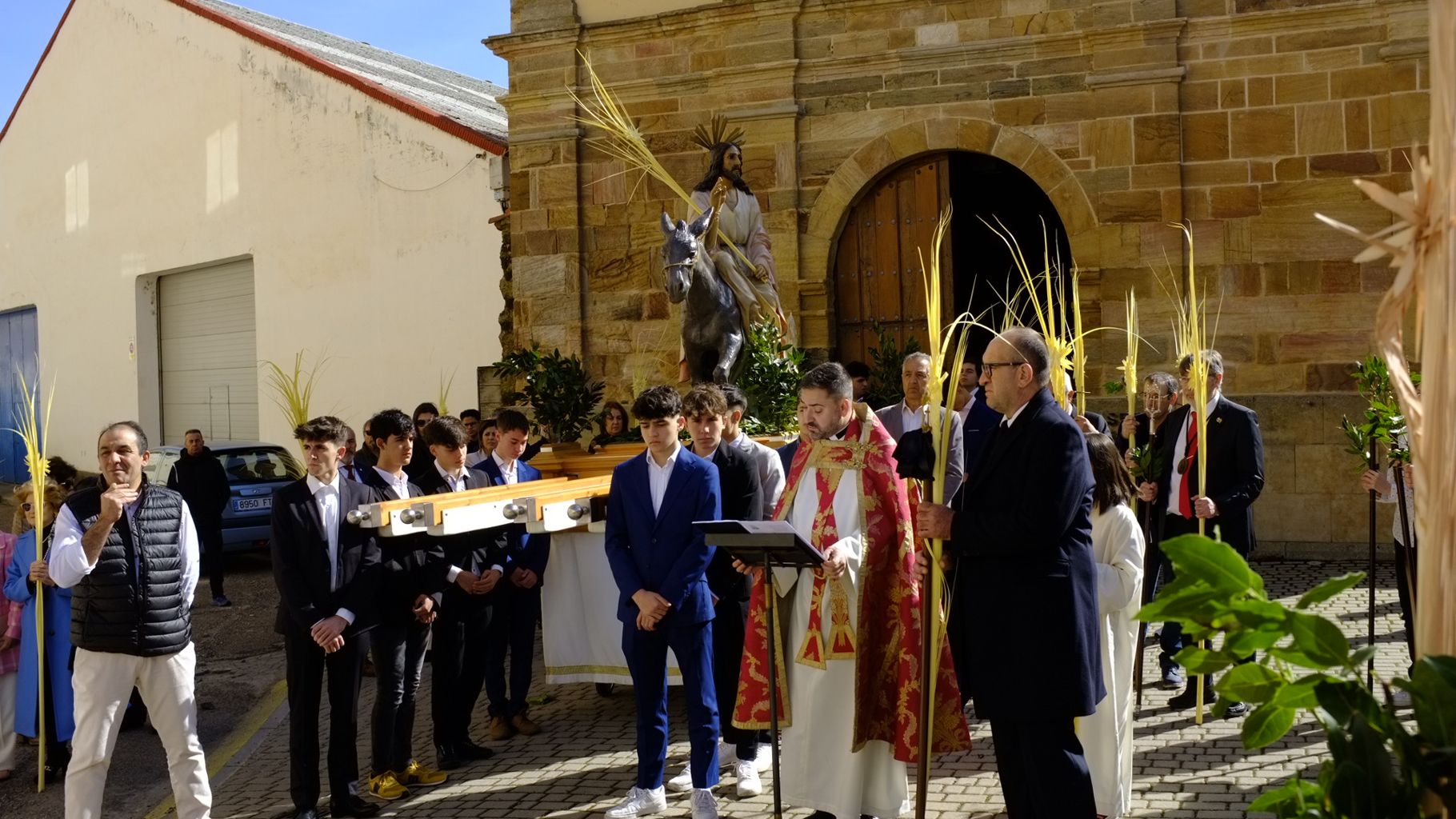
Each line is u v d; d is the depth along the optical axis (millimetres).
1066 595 4438
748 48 14609
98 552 5727
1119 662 5359
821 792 5609
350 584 6309
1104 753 5289
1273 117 12766
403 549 6652
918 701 5434
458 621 7164
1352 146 12539
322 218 21438
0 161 30500
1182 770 6250
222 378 24484
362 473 8711
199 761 6031
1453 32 2088
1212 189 12992
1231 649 2314
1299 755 6379
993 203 17422
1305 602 2250
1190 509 7676
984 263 17453
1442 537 2107
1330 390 12641
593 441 11875
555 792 6594
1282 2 12680
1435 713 2057
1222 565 2283
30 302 29719
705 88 14898
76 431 28234
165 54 24641
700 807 5910
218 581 13812
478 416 13758
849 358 14719
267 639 11867
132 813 7082
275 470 17062
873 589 5559
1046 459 4387
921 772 4613
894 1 14047
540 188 15688
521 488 7445
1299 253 12719
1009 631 4457
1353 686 2213
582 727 7824
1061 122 13500
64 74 27703
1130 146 13219
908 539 5594
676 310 15141
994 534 4402
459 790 6727
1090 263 13414
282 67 22000
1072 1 13414
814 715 5602
